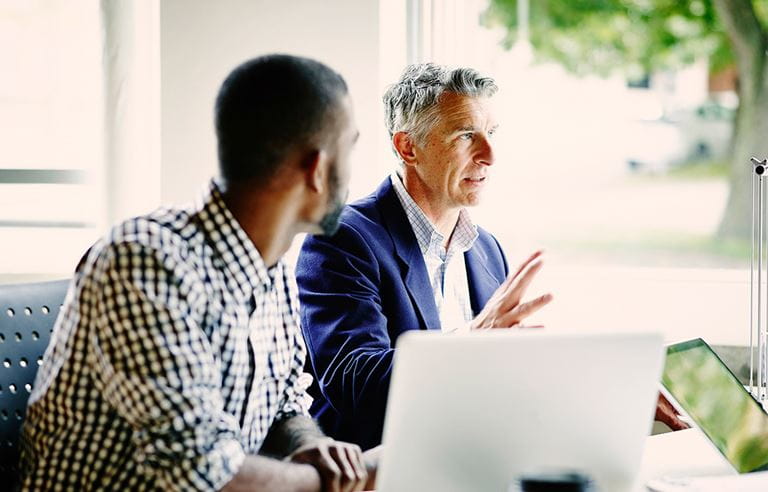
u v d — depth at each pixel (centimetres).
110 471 114
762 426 141
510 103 263
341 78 122
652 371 105
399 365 94
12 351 134
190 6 233
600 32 413
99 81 240
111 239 113
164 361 107
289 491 115
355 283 174
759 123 326
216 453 108
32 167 247
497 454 102
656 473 138
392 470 100
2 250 246
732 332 227
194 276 114
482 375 97
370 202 187
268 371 134
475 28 247
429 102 183
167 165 236
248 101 116
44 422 117
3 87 247
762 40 320
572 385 102
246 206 119
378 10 227
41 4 246
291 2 230
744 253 319
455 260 194
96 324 110
